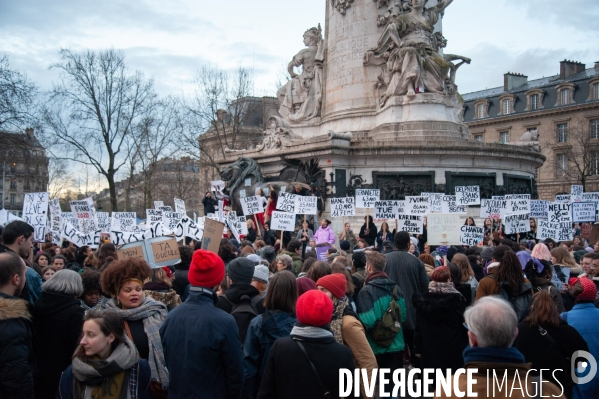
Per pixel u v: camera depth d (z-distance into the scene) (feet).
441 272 28.50
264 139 110.32
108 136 167.53
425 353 26.91
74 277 22.56
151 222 57.06
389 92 97.81
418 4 100.22
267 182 92.17
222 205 87.71
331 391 17.83
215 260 20.39
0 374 18.69
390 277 32.19
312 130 113.09
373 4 104.99
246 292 24.38
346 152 90.58
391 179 90.84
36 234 50.31
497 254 30.19
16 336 19.03
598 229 60.59
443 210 59.52
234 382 19.49
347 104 105.40
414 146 89.25
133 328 20.84
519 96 272.10
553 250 38.32
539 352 22.12
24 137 139.03
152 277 25.57
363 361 22.07
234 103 200.23
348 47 106.32
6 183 273.13
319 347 18.06
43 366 21.72
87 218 54.13
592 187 241.35
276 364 18.13
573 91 253.03
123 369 17.40
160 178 252.62
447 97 96.68
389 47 99.25
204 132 210.79
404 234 33.19
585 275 31.94
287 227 55.88
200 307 19.95
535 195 106.11
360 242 54.29
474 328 15.14
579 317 24.26
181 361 19.27
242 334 23.86
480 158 92.79
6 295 19.83
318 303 18.21
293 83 119.34
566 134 253.44
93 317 17.42
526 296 29.14
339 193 90.27
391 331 26.84
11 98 126.00
